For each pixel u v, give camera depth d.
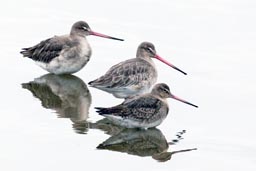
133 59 27.05
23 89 27.17
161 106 24.08
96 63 29.62
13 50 30.59
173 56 30.05
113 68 26.44
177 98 24.41
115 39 29.59
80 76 29.03
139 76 26.39
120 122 23.84
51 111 25.20
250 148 22.67
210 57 30.03
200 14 34.12
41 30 32.47
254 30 32.53
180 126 24.34
